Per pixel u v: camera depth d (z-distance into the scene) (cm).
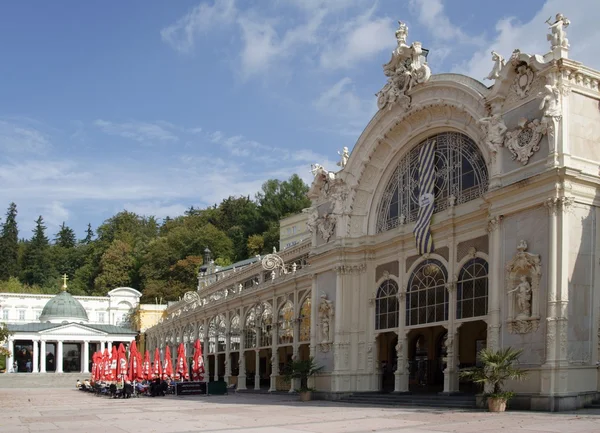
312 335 4909
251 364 7744
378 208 4606
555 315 2969
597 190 3139
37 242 17038
